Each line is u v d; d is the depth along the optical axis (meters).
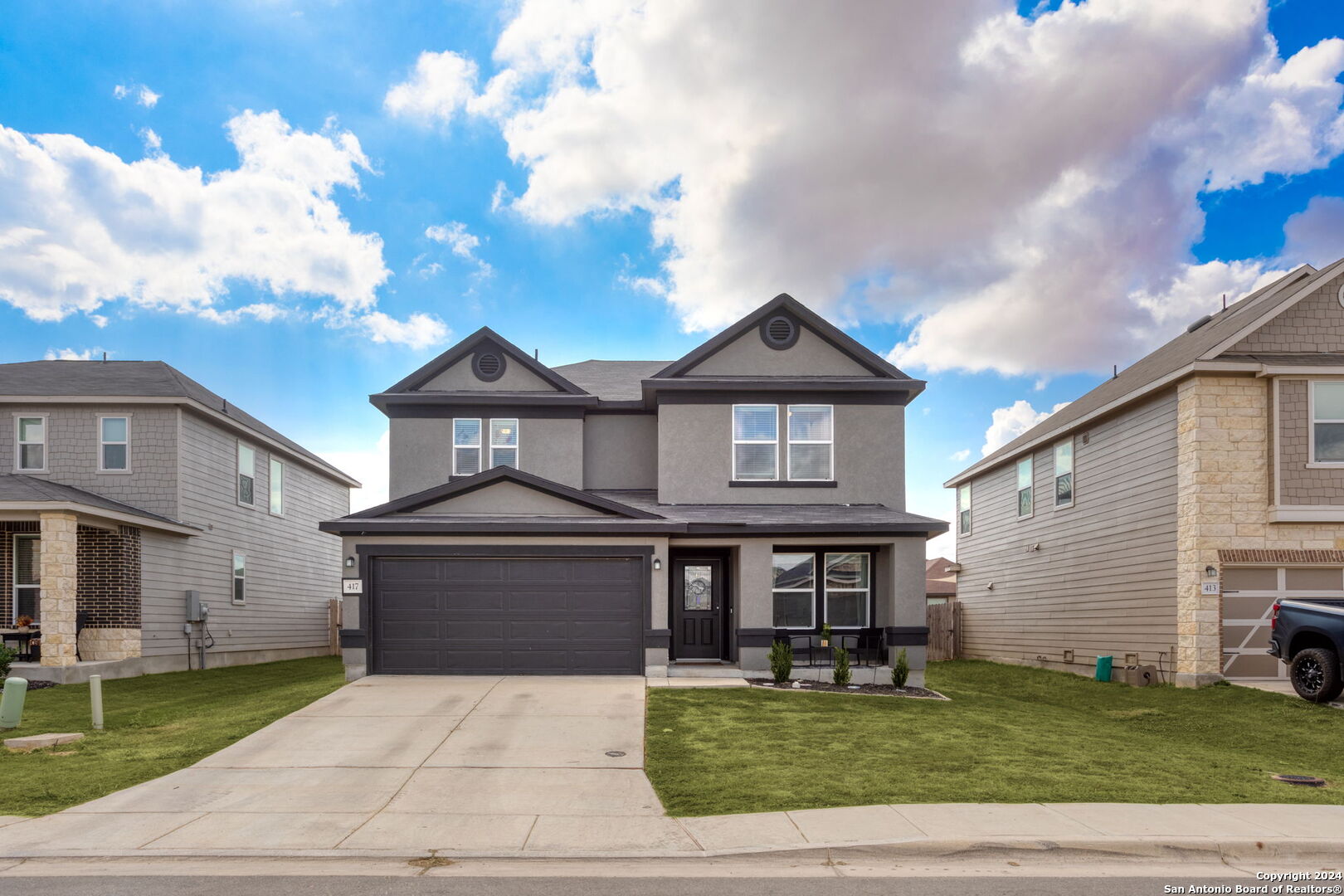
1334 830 7.38
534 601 16.00
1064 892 6.23
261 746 10.58
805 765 9.58
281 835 7.41
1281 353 16.56
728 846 7.01
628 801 8.34
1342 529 16.22
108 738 11.28
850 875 6.56
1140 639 18.36
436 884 6.35
